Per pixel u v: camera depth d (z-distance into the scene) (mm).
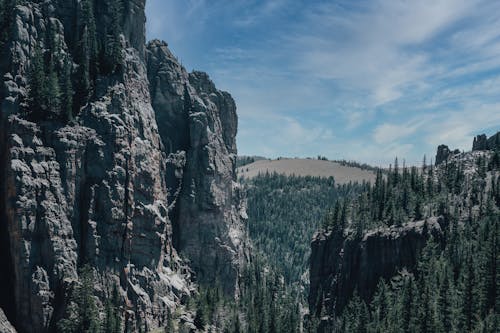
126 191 190500
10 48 179750
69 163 178625
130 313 180125
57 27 197750
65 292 165750
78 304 164500
